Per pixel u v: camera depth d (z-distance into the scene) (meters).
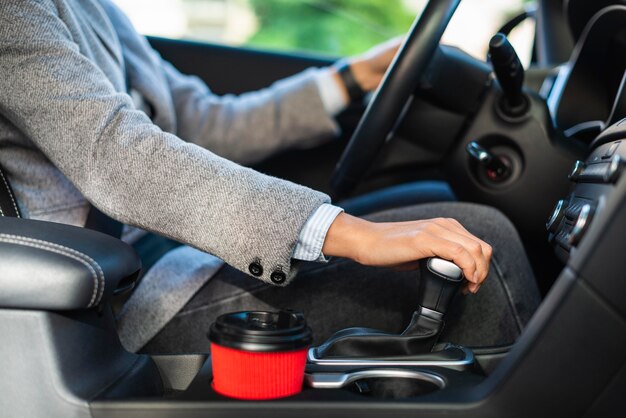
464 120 1.11
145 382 0.82
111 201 0.83
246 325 0.70
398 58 1.00
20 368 0.72
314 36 2.31
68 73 0.87
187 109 1.44
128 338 0.96
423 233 0.77
